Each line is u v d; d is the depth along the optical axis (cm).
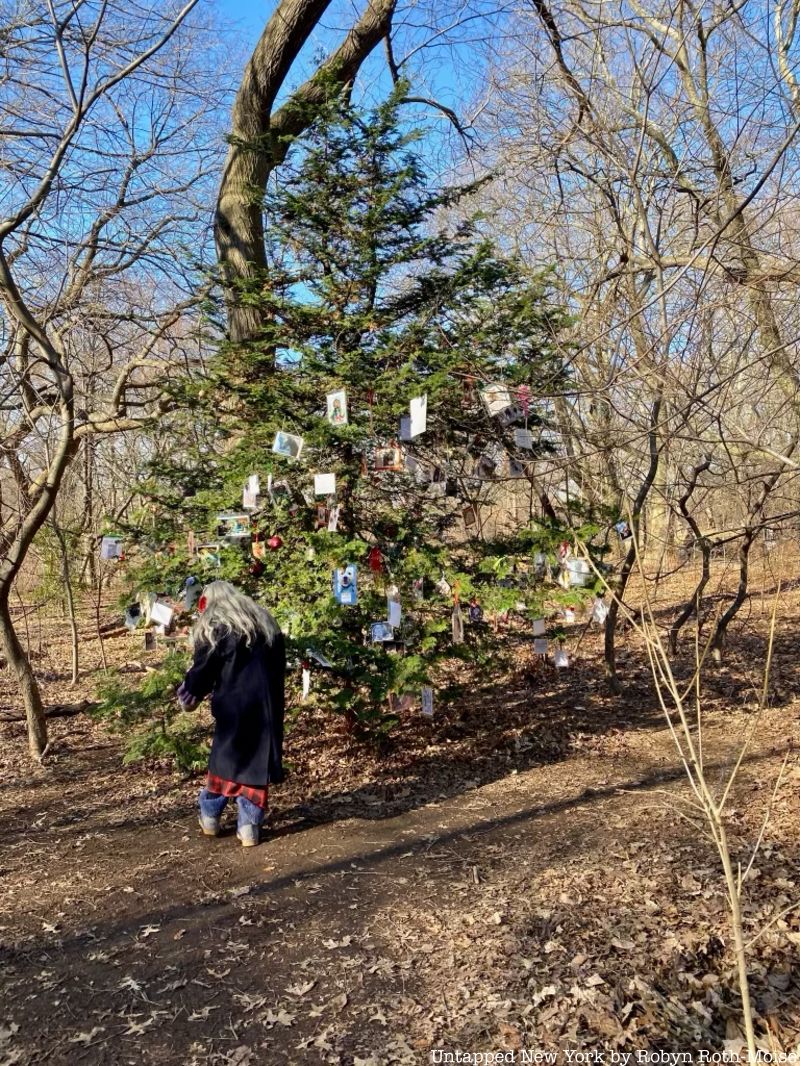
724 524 962
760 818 477
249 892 425
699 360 513
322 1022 314
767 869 410
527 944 358
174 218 852
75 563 1401
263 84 780
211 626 480
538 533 629
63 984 347
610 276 551
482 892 411
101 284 805
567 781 573
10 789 620
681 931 359
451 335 604
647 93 477
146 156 830
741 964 246
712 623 1070
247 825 484
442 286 620
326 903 409
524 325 604
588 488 750
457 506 662
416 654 590
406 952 360
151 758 672
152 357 852
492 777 594
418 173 621
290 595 604
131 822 540
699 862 425
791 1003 308
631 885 405
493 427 606
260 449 601
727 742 640
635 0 627
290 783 593
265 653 486
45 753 690
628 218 691
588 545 644
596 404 671
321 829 509
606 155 566
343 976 344
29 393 771
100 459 1095
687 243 685
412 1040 300
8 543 680
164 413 732
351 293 606
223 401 646
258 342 608
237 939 378
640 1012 308
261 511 620
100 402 807
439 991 329
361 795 567
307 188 617
